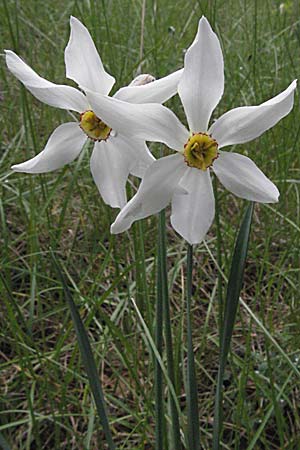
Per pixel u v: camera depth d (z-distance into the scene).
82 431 0.36
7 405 0.36
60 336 0.37
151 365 0.37
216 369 0.39
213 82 0.23
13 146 0.52
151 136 0.23
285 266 0.46
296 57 0.66
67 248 0.46
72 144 0.24
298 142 0.51
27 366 0.36
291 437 0.35
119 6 0.74
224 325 0.24
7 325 0.40
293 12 0.70
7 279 0.41
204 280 0.45
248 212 0.24
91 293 0.38
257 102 0.53
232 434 0.35
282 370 0.37
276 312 0.42
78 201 0.50
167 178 0.23
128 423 0.34
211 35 0.22
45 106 0.56
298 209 0.46
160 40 0.62
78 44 0.24
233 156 0.23
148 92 0.23
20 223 0.48
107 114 0.22
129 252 0.46
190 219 0.23
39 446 0.31
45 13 0.76
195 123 0.23
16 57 0.23
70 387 0.38
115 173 0.24
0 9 0.67
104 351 0.36
